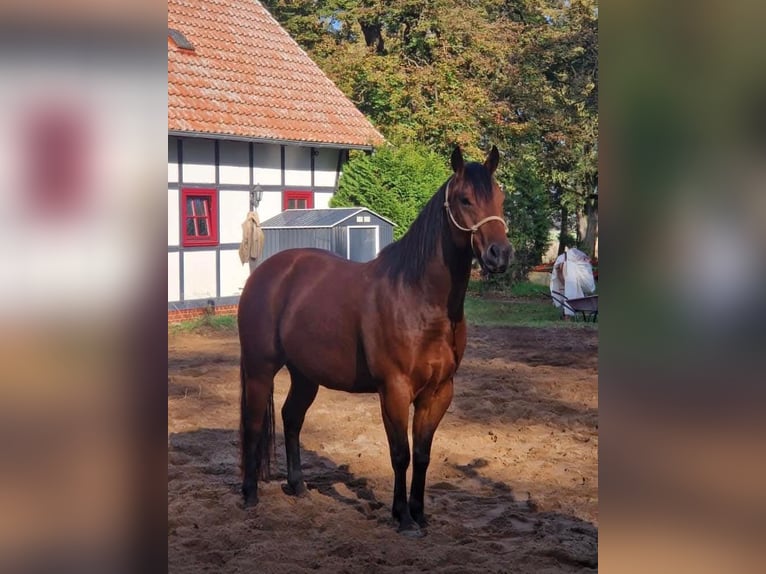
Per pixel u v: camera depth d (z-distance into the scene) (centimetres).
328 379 514
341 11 2736
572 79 2652
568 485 602
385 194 1872
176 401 866
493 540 487
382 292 483
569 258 1656
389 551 455
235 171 1662
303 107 1878
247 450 546
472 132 2558
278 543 467
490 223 443
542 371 1051
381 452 686
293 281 537
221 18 1931
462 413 822
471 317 1623
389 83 2552
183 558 443
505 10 2933
